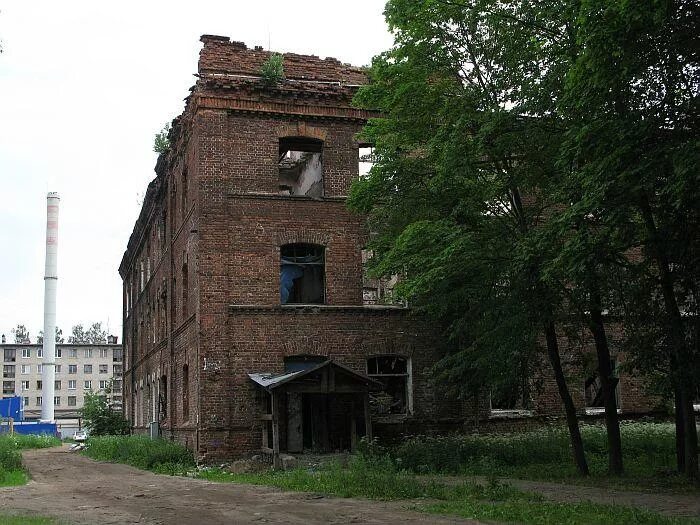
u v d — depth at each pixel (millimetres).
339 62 26531
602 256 14258
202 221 23969
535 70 16969
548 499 13531
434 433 24859
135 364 43375
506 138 17500
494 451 21172
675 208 12367
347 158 25625
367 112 25938
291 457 21000
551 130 17031
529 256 15688
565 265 14242
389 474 16844
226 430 23125
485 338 18719
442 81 19156
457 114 18172
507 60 17672
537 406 26000
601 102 13008
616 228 13789
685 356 15680
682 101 12828
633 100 13148
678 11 12133
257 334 23906
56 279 78625
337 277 24922
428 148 18703
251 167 24688
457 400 25312
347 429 24109
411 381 24984
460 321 20125
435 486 15125
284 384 21344
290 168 30000
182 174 28250
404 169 20422
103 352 123000
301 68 26062
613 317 18328
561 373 19016
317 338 24359
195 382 23984
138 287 43688
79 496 16531
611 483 16156
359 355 24625
